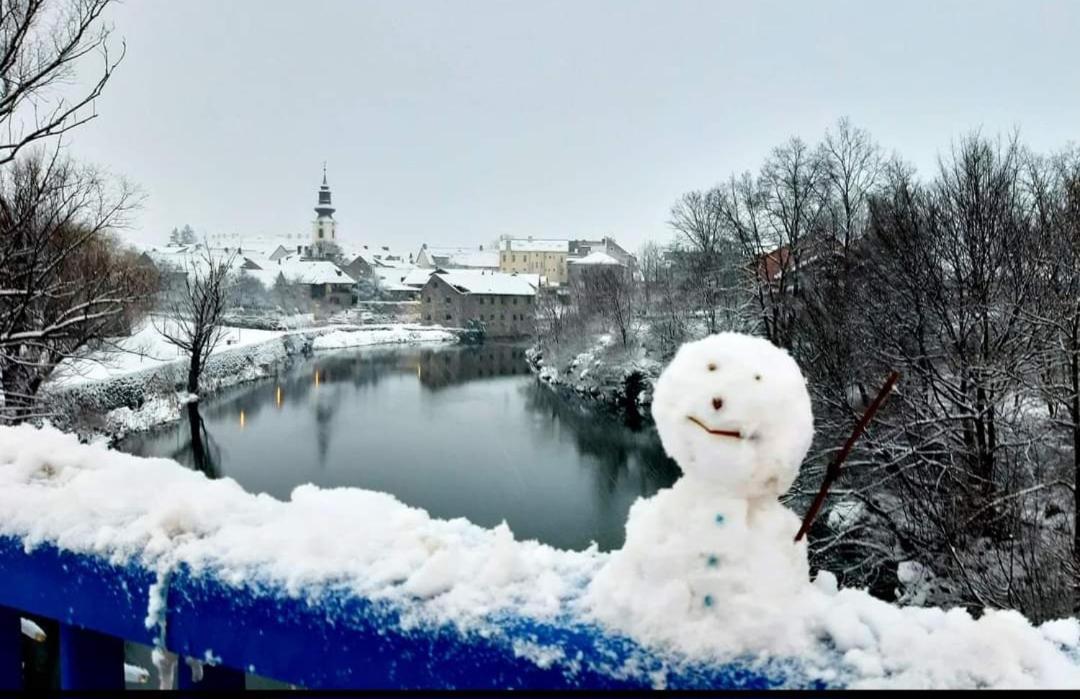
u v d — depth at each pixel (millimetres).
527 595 870
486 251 118875
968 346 10203
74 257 10594
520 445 21344
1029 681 707
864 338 11492
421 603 855
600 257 81625
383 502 1131
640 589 813
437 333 62062
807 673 741
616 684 771
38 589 1058
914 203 13594
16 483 1205
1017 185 12258
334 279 70500
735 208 25000
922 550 9750
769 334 19078
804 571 880
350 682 863
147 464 1243
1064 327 8789
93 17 6082
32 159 8188
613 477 18031
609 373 29203
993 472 9656
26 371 8969
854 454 10617
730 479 844
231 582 922
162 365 25266
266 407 27078
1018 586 8023
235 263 71750
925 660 732
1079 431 8609
